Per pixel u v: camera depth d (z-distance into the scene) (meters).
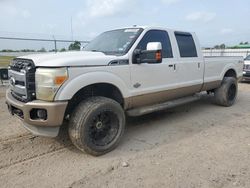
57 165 3.63
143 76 4.54
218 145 4.30
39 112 3.56
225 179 3.21
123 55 4.26
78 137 3.71
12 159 3.79
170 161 3.72
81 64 3.67
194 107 6.99
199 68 5.84
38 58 3.69
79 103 3.87
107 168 3.53
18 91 3.86
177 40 5.36
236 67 7.27
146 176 3.30
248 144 4.34
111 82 4.03
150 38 4.79
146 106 4.91
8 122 5.49
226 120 5.78
